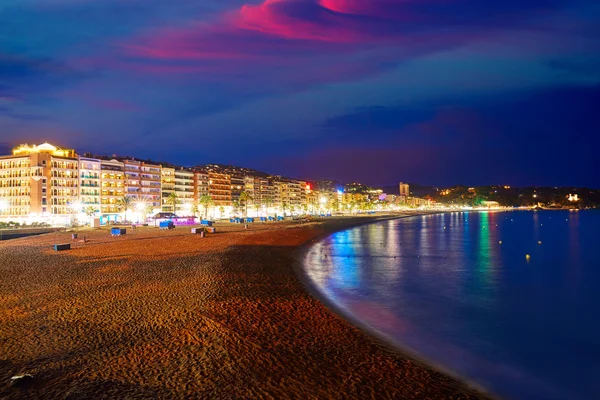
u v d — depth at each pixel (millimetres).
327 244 76750
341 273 43062
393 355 18266
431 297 32531
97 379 14000
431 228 131125
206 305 23766
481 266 49969
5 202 126375
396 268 47688
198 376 14508
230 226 120250
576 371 18375
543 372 18203
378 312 26938
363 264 50594
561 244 77938
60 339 17797
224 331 19297
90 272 34906
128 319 20766
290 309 24375
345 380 15078
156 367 15117
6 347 16828
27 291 27250
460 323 25438
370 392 14281
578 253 63844
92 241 68500
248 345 17719
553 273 45062
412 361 17828
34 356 15930
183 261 41969
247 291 28250
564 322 26281
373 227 137250
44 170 124938
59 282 30406
